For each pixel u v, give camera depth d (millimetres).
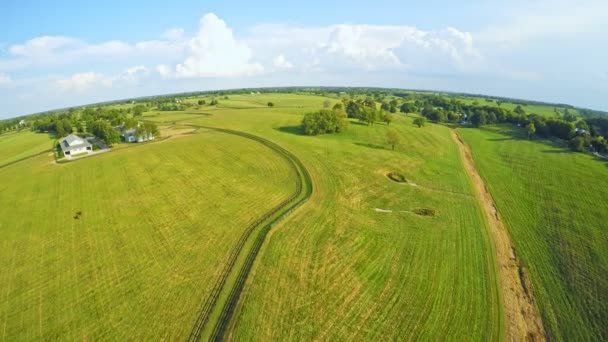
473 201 52156
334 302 28016
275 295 28609
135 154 77250
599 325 27000
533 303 29953
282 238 38000
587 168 72062
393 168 66000
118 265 34062
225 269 32719
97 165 69562
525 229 43844
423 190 55375
